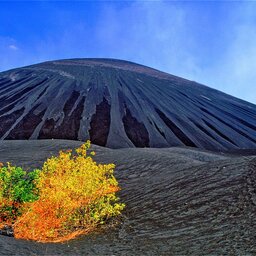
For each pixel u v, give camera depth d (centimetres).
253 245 809
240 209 1041
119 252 905
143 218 1198
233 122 6253
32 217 1086
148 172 2248
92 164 1319
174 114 5788
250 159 1561
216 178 1395
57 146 3195
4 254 752
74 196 1212
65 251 899
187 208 1180
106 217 1273
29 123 4897
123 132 4731
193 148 4403
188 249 868
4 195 1145
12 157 2788
